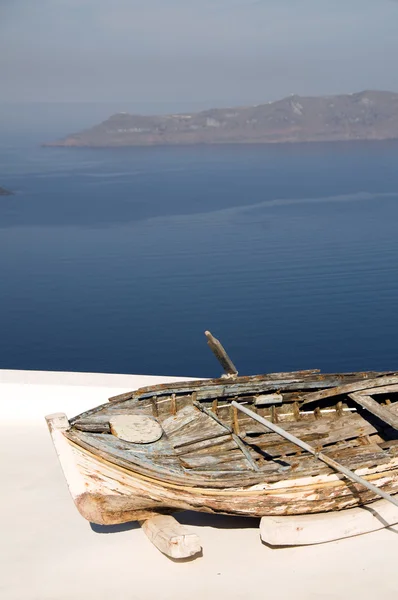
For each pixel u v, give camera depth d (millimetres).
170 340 84688
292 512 5656
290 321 89625
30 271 147375
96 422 6090
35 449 7438
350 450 6414
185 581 5129
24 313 108250
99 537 5832
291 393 7168
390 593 4918
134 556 5523
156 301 111562
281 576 5180
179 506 5492
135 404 6566
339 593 4926
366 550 5539
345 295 106125
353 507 5891
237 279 125875
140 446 5875
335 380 7203
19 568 5328
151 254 159375
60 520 6082
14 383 8516
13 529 5910
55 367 76812
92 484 5508
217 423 6484
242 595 4926
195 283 125188
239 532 5941
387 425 7254
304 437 6750
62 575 5230
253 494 5461
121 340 86500
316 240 164250
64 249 173500
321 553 5516
